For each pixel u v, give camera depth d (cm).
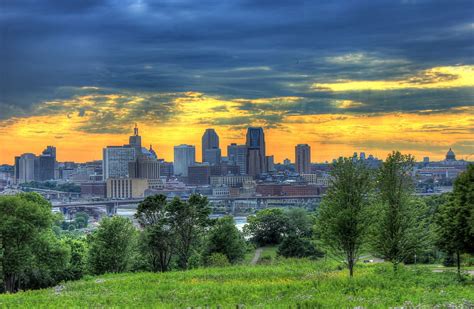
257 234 14288
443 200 9144
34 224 6838
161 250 8462
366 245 5484
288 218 14488
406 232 5500
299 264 7969
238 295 4488
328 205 5256
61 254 7000
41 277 7888
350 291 4397
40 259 6900
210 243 9356
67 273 8125
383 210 5478
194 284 5425
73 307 4066
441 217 6291
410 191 5612
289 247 10475
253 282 5497
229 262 9119
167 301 4366
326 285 4688
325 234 5216
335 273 6088
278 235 14225
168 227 8562
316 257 10212
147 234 8319
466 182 6172
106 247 8262
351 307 3588
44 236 6912
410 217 5528
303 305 3734
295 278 5738
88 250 8850
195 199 8656
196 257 9450
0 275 6825
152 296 4638
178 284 5466
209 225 8825
